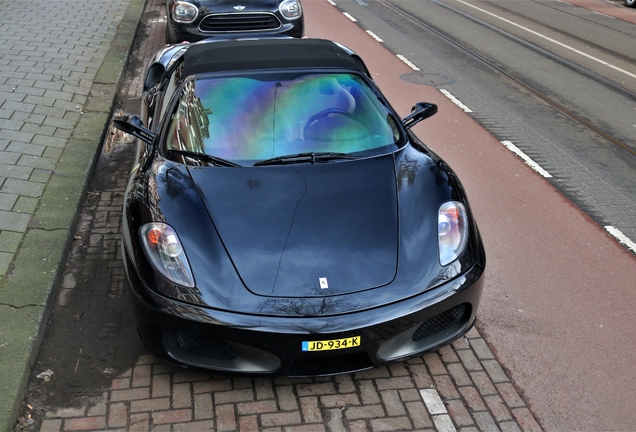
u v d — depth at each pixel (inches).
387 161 148.2
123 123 155.7
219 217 128.6
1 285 151.7
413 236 128.8
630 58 452.8
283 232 126.4
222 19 339.0
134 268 125.4
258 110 155.3
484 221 205.0
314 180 139.5
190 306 116.7
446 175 148.3
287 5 349.1
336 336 114.8
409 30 501.0
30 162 217.3
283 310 115.0
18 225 178.5
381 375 133.5
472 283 126.6
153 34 430.0
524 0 706.2
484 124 299.4
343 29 489.1
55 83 296.5
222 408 123.4
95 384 128.7
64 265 169.0
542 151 269.0
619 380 134.4
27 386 126.4
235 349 117.3
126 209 138.5
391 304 118.3
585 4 720.3
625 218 210.5
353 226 128.7
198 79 162.7
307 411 123.3
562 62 429.7
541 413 124.6
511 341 145.9
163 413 121.6
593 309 159.5
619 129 301.1
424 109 172.4
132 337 143.5
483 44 469.4
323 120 155.3
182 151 146.9
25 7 438.9
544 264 180.1
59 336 142.6
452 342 130.9
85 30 394.6
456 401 127.0
